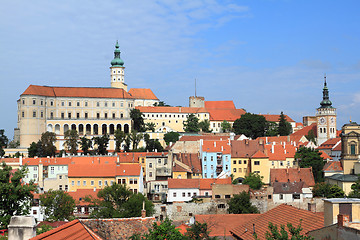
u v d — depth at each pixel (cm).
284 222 7012
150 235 5444
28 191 8719
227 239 7769
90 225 5616
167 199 17050
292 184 16400
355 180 16975
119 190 13738
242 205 15050
